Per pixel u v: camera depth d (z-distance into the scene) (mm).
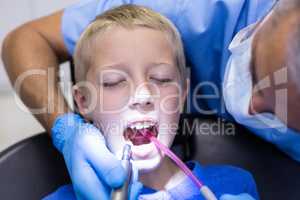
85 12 750
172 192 671
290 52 419
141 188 616
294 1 421
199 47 700
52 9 978
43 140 724
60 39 758
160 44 625
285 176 743
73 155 614
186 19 686
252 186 727
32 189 689
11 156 677
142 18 649
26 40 761
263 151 768
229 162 783
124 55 604
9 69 755
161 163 658
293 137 643
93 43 640
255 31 519
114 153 628
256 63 499
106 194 570
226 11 647
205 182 700
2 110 1076
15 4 963
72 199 665
